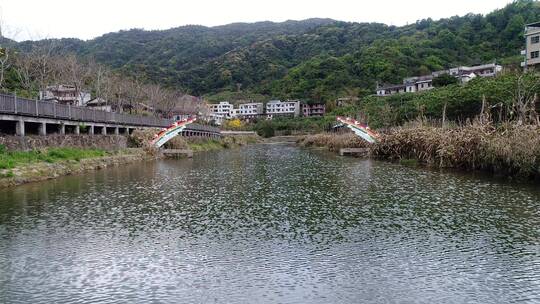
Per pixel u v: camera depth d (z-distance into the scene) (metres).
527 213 20.42
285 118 161.62
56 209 22.06
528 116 41.56
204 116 146.62
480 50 148.25
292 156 60.56
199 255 15.08
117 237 17.22
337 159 53.25
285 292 12.07
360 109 104.06
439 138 41.38
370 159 52.41
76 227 18.64
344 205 23.00
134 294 12.04
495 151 32.53
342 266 13.95
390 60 161.00
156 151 56.94
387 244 16.11
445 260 14.42
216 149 85.44
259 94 198.75
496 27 161.88
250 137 126.50
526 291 12.05
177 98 125.31
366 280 12.85
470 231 17.66
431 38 179.12
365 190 27.66
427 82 121.12
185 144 67.12
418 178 32.72
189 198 25.30
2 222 19.41
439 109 67.69
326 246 15.94
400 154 49.50
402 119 78.38
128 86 87.12
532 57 81.69
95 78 79.31
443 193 25.94
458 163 38.31
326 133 97.00
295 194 26.53
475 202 23.12
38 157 34.81
